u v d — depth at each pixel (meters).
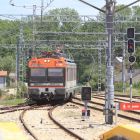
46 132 25.19
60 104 50.66
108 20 29.20
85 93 33.41
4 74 145.12
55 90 49.00
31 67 49.69
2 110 42.09
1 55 198.00
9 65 176.50
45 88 49.16
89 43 184.75
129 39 30.28
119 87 104.00
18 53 78.81
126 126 14.23
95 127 26.97
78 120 32.41
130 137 13.52
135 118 31.92
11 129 17.67
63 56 54.94
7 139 14.90
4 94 74.62
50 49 142.75
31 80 49.50
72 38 181.12
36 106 46.44
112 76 28.34
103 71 168.50
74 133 23.38
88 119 33.03
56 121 29.77
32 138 22.47
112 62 29.05
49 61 49.53
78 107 45.69
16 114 37.06
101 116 35.72
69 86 53.22
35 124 29.53
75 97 63.94
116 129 15.29
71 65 55.56
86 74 195.50
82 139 21.48
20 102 56.41
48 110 42.47
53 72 49.44
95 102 51.47
